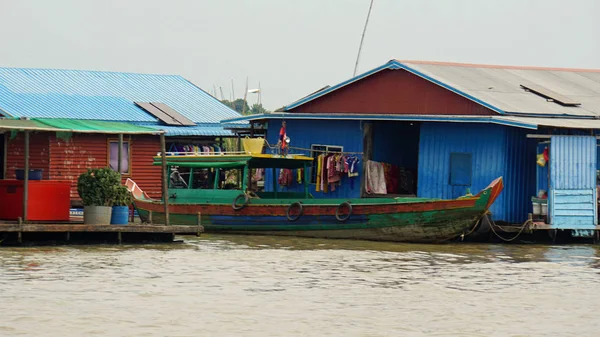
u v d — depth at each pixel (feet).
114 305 94.84
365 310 95.40
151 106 217.56
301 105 200.85
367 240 153.17
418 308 96.99
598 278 118.42
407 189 182.91
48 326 85.71
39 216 136.36
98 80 228.43
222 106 230.68
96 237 137.69
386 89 187.62
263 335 84.48
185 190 166.50
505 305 99.76
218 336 83.87
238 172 195.11
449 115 170.91
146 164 201.05
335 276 114.93
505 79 195.11
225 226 161.48
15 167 191.21
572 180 155.12
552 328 90.33
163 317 90.33
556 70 213.05
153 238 142.82
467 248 147.02
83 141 192.44
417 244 150.00
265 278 112.27
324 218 154.20
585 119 172.55
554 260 134.62
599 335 88.12
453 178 165.58
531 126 152.56
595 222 156.15
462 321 91.86
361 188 175.52
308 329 86.99
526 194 164.04
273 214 157.58
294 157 161.27
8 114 193.06
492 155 161.68
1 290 100.22
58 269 113.70
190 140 213.05
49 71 225.76
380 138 181.37
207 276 112.68
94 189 135.23
